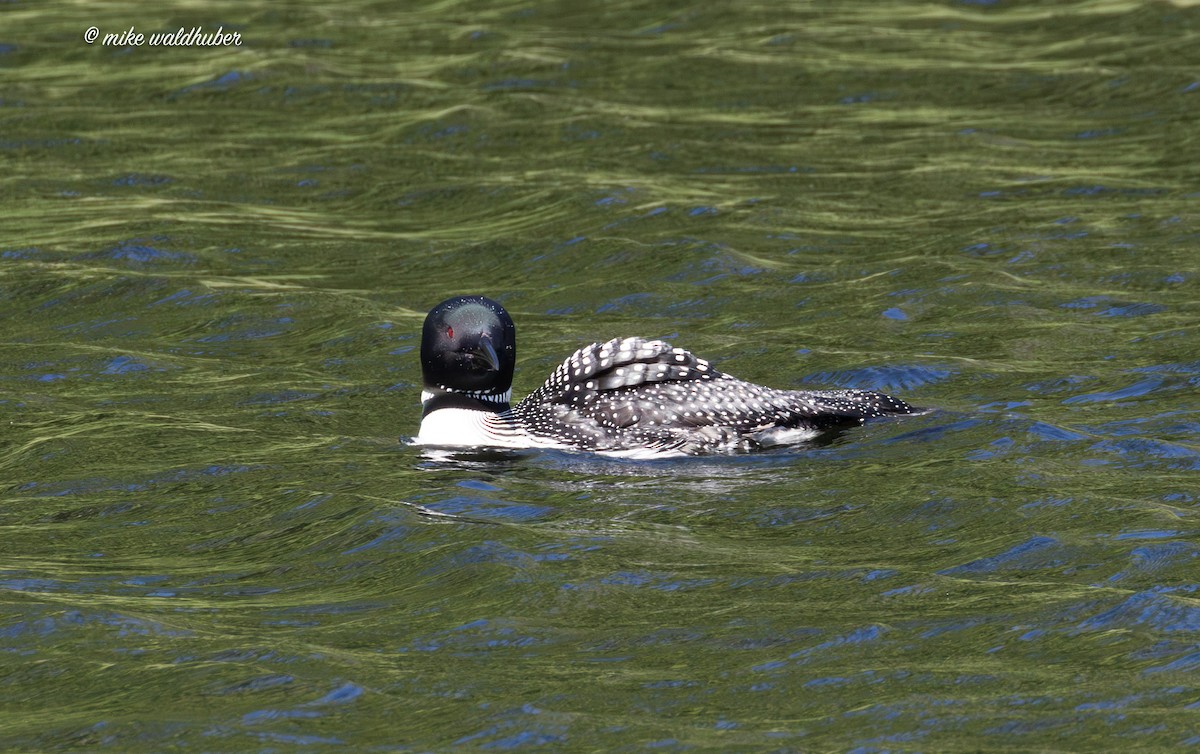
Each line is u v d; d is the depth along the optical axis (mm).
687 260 18000
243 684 8500
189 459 12430
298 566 10250
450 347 12477
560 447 12125
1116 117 23891
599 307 16844
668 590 9641
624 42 29125
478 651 8875
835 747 7703
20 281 17859
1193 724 7820
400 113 25062
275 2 32750
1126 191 20219
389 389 14344
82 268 18266
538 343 15672
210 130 24484
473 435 12375
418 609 9484
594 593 9602
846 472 11547
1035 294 16328
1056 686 8258
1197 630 8852
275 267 18484
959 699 8156
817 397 12508
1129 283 16594
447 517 10875
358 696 8344
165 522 11148
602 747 7762
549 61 27719
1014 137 23109
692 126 23984
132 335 16281
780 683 8398
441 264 18500
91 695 8445
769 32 29719
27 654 8945
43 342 16016
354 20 31328
